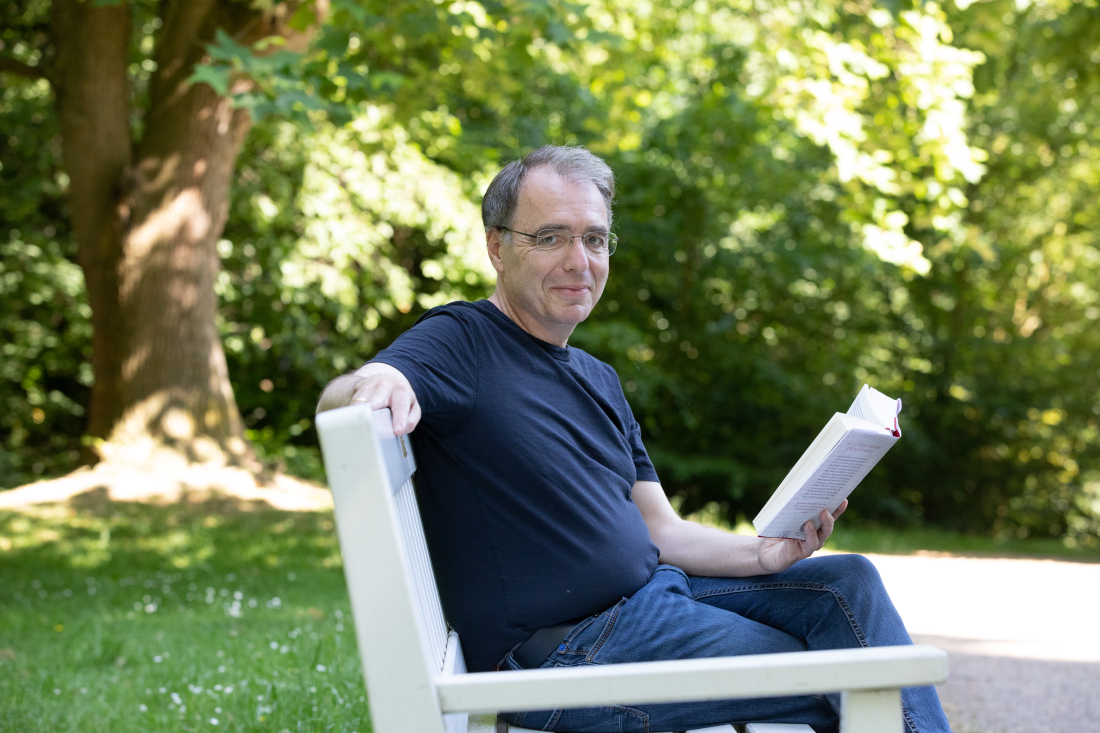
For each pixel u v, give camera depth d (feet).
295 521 30.17
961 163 27.14
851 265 50.72
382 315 53.62
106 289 33.17
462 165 48.62
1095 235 56.18
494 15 21.86
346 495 4.53
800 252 49.62
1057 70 38.24
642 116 49.29
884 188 26.84
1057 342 57.41
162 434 32.83
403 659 4.49
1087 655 15.47
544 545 6.47
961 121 27.04
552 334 7.35
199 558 24.11
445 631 6.27
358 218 45.88
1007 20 39.42
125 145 32.40
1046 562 28.78
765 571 7.26
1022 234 56.70
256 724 10.11
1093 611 19.69
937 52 26.91
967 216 54.75
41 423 50.78
